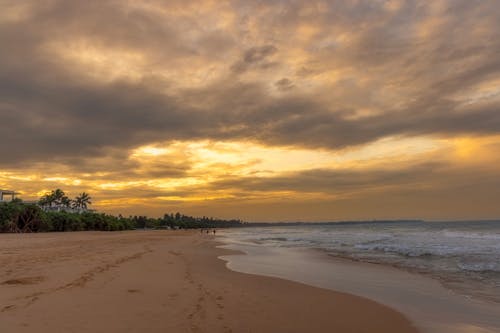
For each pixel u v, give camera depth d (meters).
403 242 40.19
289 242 47.00
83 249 25.17
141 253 24.03
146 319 7.47
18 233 65.19
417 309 9.84
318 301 10.49
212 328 7.16
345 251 29.73
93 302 8.61
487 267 18.19
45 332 6.32
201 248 34.88
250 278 14.82
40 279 11.25
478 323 8.58
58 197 123.50
